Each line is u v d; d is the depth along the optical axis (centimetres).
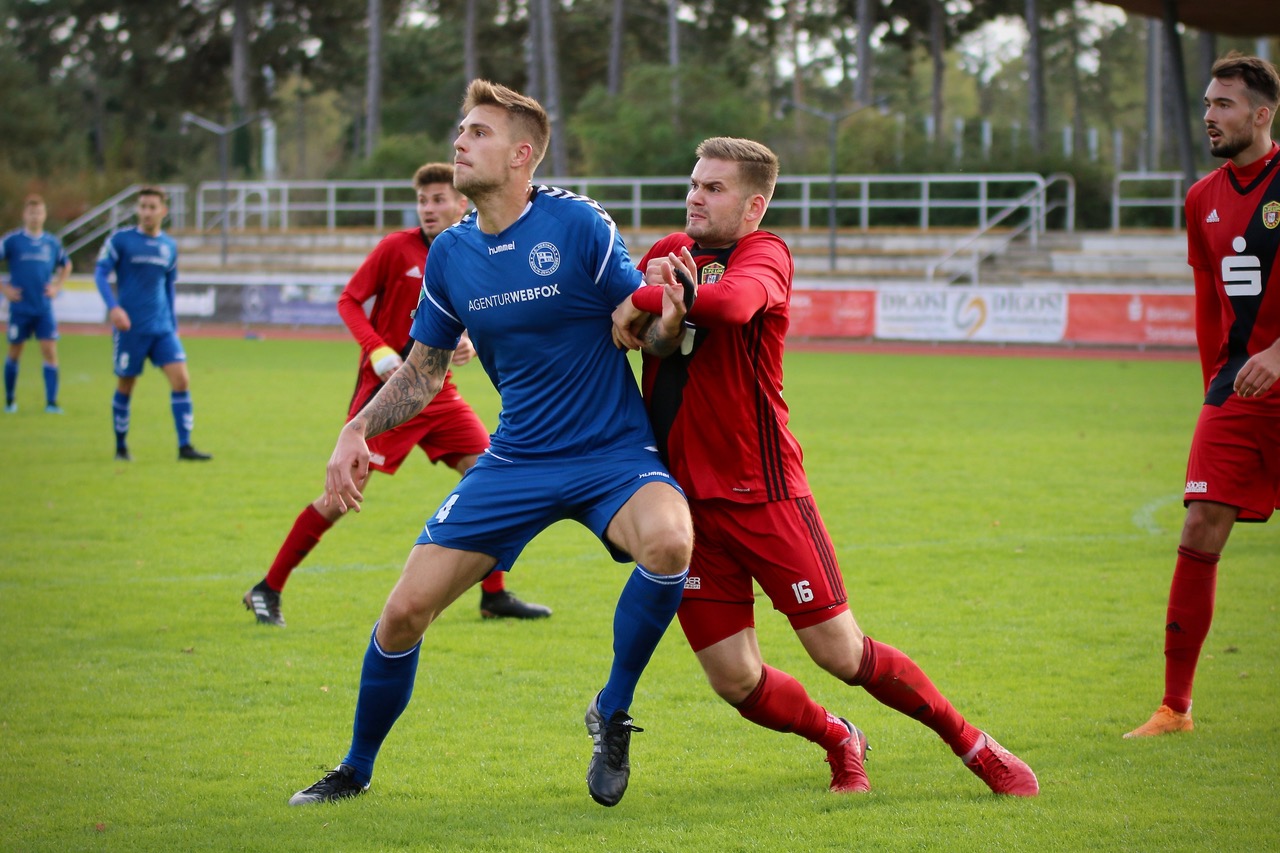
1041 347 6762
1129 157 14300
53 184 12100
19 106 13638
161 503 2466
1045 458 3061
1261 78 1195
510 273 1004
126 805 1032
